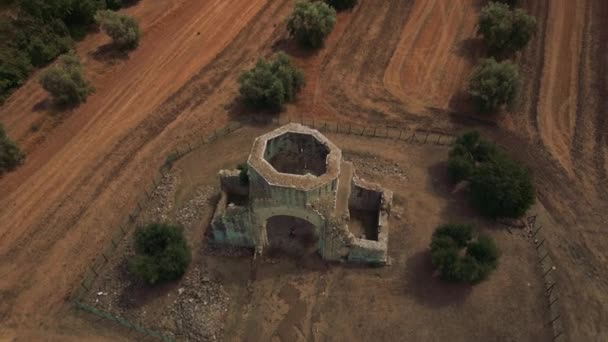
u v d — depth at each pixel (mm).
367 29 50125
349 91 43375
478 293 29234
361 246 29250
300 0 52625
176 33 50656
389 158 37344
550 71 44219
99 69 46250
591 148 37500
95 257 31781
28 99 43094
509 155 37281
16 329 28422
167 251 29500
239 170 33219
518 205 31828
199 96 43500
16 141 39312
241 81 41781
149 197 35344
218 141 39406
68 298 29703
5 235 33344
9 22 46156
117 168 37562
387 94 42906
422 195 34719
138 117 41719
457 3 52781
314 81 44594
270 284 30078
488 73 39656
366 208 33625
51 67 44281
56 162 38281
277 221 33188
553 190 34812
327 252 30219
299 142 29594
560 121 39812
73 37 50156
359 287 29781
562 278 29906
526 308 28562
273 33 50250
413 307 28766
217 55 47844
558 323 27906
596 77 43344
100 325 28406
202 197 35000
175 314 28828
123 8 54438
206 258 31312
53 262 31672
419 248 31609
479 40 47969
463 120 40188
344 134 39406
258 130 40219
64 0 49250
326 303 29141
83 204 35125
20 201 35500
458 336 27531
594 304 28719
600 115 40000
